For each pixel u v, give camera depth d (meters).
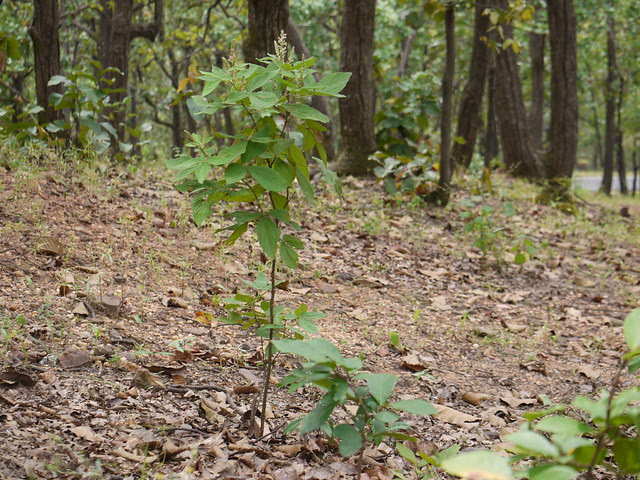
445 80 9.58
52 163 7.23
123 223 6.14
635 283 8.25
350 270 6.78
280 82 2.90
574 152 13.72
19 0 14.95
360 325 5.41
